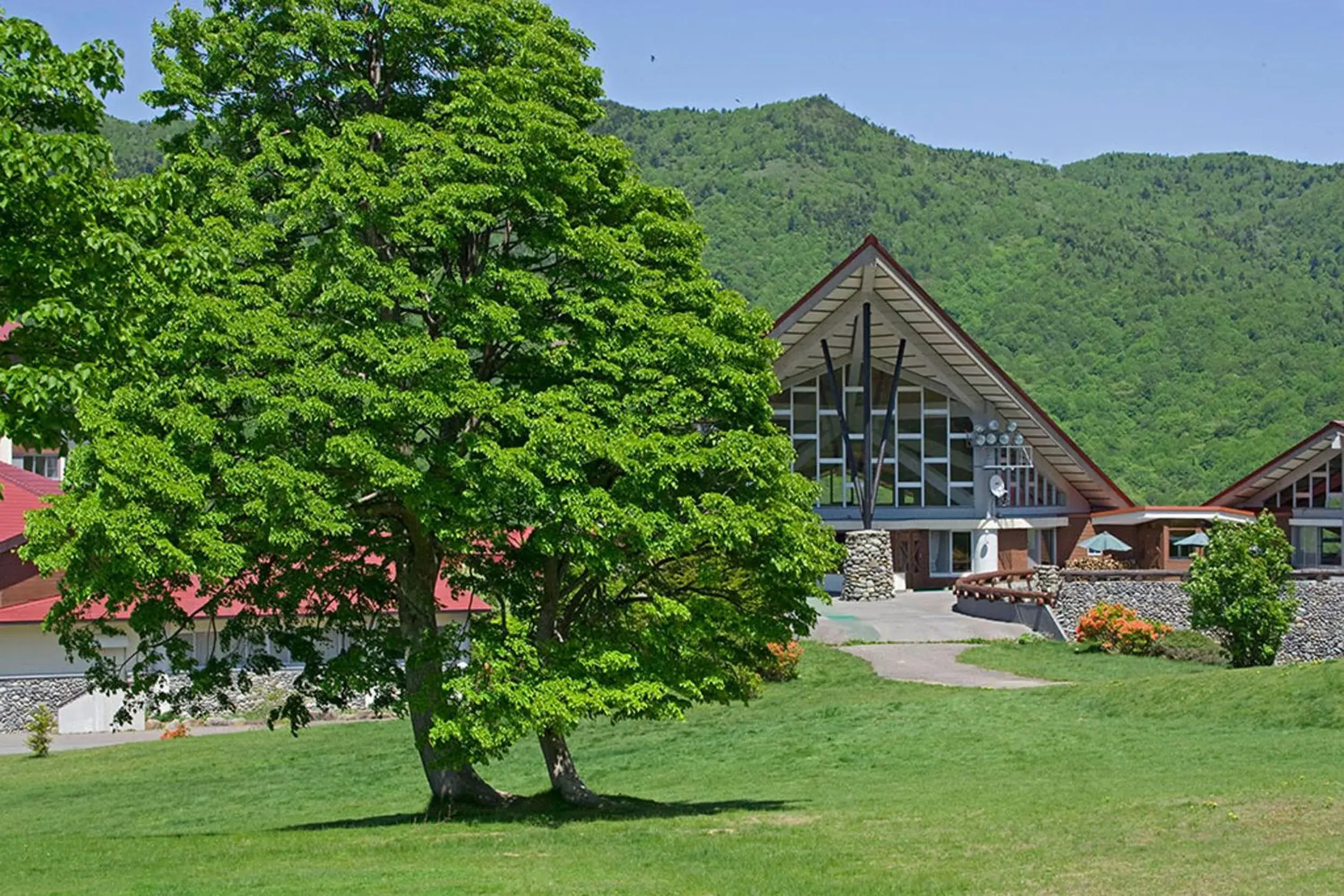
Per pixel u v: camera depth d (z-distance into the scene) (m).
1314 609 47.66
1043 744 28.95
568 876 16.19
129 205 18.89
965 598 54.50
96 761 35.06
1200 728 29.58
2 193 17.25
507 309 20.67
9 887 16.30
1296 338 138.00
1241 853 15.82
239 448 19.84
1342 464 60.28
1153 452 122.44
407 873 16.41
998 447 61.84
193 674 23.44
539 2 23.05
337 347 20.12
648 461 20.83
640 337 21.83
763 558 22.62
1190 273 172.00
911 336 57.75
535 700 20.47
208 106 22.33
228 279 20.42
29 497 44.69
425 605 23.12
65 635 23.02
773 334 55.06
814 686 40.75
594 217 22.73
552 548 20.41
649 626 21.86
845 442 58.97
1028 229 190.75
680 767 30.09
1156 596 50.19
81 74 18.58
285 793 29.67
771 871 16.31
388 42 22.11
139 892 15.37
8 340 19.08
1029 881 15.05
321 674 23.64
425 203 20.38
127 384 19.50
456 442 20.77
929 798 23.00
